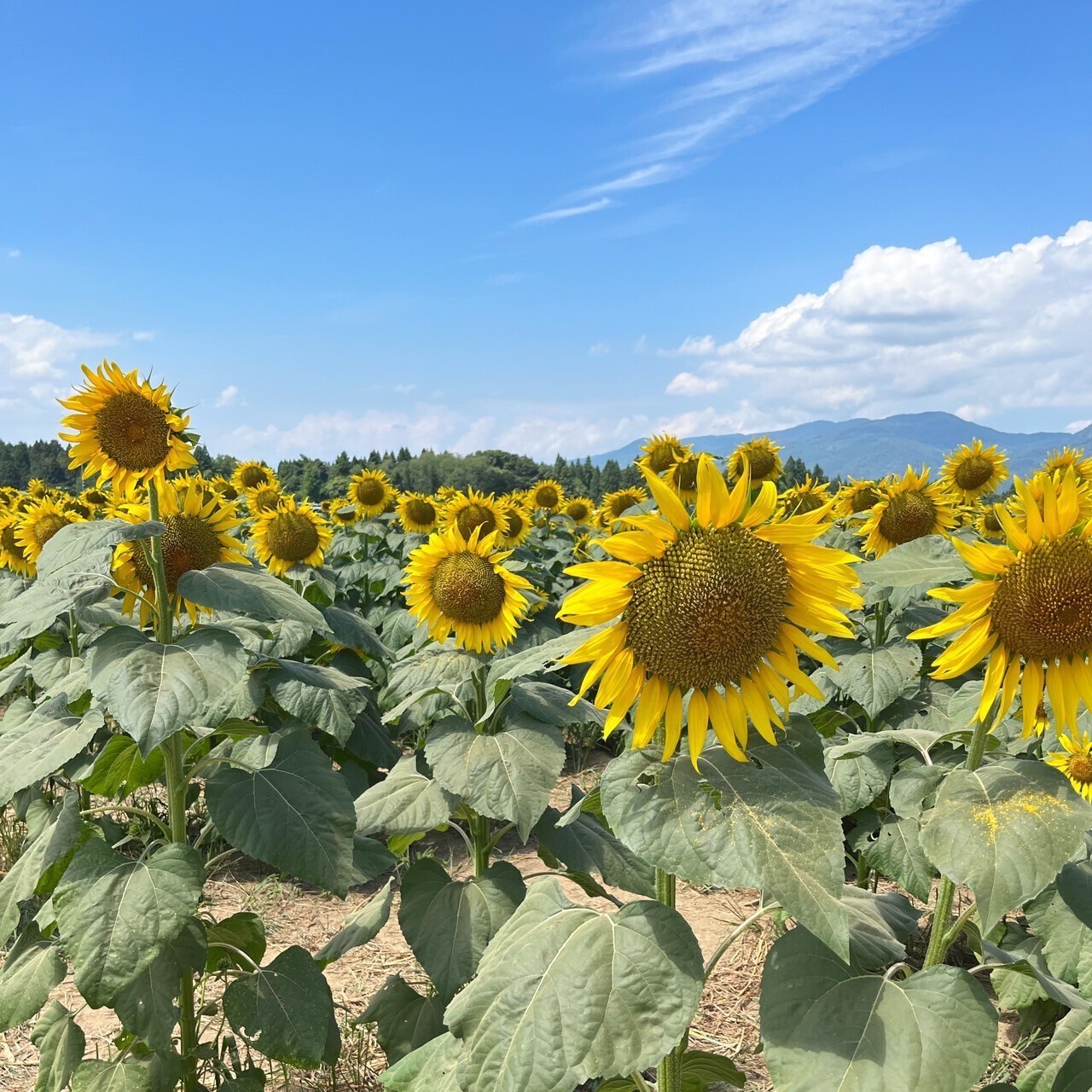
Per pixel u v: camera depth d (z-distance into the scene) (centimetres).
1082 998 135
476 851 184
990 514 302
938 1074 105
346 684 180
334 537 568
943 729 219
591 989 111
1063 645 112
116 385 162
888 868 192
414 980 212
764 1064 178
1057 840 105
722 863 104
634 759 115
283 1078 178
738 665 113
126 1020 143
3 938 146
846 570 114
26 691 311
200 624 167
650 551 113
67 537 143
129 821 267
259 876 270
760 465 344
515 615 210
